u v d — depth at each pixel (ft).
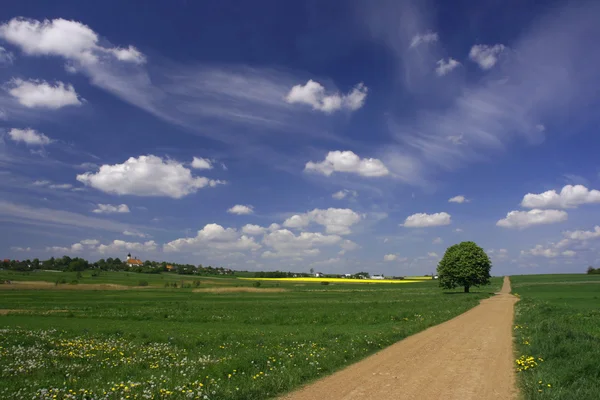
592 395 31.55
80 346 61.26
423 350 57.62
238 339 74.69
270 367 43.11
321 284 510.58
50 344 61.46
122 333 87.40
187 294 304.71
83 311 159.84
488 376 40.88
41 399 30.22
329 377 40.60
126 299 239.91
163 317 134.82
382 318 112.57
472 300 190.49
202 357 51.98
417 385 37.11
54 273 547.90
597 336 66.59
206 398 30.89
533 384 35.73
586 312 119.96
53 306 187.32
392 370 43.83
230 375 39.04
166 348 62.80
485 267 311.27
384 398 32.83
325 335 74.28
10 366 43.68
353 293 322.34
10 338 67.21
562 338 58.13
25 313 149.59
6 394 31.55
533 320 96.07
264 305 184.34
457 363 47.80
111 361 49.85
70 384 35.53
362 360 50.06
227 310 159.12
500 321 101.86
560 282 484.74
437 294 282.56
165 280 506.89
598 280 505.66
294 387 36.50
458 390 35.32
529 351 52.70
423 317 109.60
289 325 109.40
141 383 35.06
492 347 60.23
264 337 75.97
